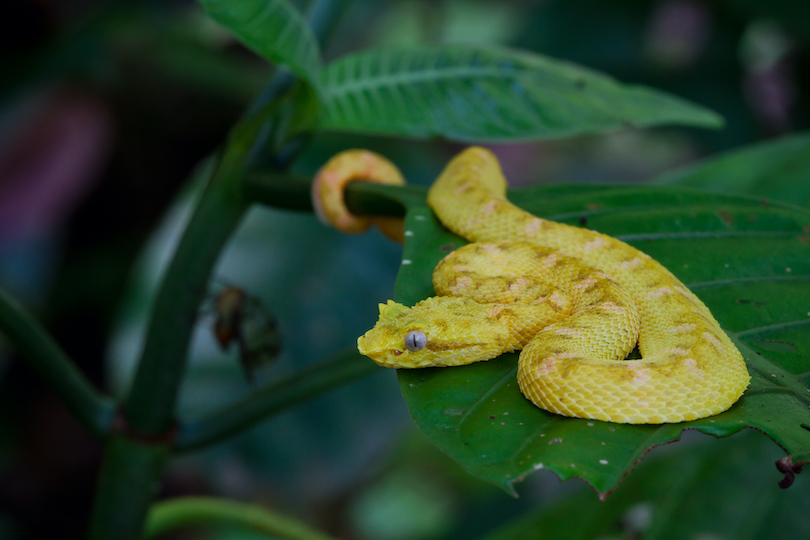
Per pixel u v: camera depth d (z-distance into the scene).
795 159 0.76
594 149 1.34
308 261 0.85
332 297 0.84
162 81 1.03
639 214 0.70
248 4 0.67
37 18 1.03
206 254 0.71
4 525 0.97
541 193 0.72
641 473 0.74
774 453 0.73
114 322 0.98
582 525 0.73
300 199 0.71
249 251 0.85
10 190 1.01
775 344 0.66
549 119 0.74
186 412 0.82
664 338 0.67
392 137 0.93
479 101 0.74
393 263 0.85
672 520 0.73
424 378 0.66
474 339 0.68
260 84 1.03
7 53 1.02
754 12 1.00
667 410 0.64
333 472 0.84
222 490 0.84
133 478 0.71
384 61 0.74
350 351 0.71
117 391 0.83
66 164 1.02
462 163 0.74
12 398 1.00
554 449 0.63
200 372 0.83
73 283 1.02
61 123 1.02
